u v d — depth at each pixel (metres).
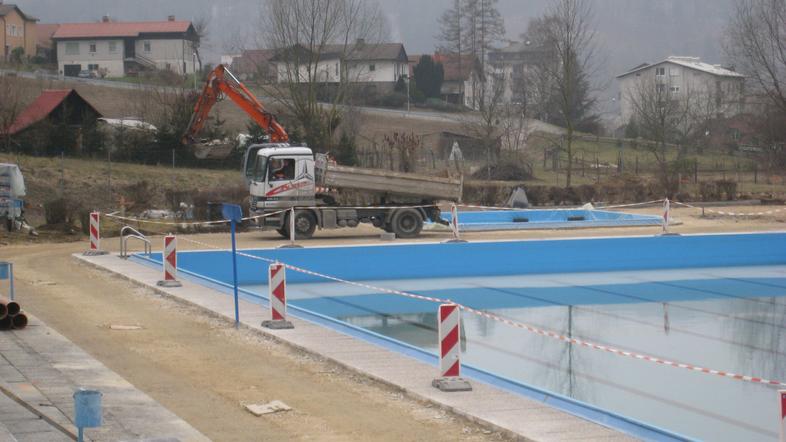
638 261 32.72
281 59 68.44
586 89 113.44
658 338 20.23
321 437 11.34
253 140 59.62
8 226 35.59
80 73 122.19
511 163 67.69
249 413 12.39
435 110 113.81
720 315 23.08
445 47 138.75
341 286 27.88
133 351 16.08
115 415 11.77
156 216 40.97
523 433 11.30
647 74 136.00
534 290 27.12
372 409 12.68
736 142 89.00
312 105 60.91
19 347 15.83
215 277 28.78
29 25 136.62
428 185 36.03
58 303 20.81
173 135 58.28
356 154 61.25
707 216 45.25
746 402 14.98
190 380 14.13
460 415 12.30
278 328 17.95
